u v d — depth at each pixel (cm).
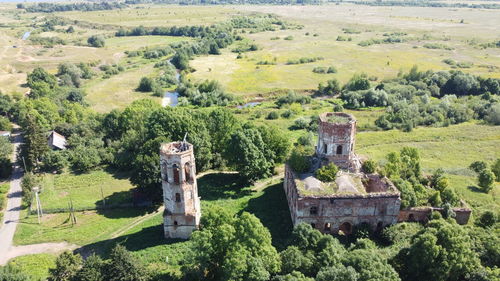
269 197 8612
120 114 12438
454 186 8794
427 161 10550
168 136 9556
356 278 4800
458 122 13712
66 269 5669
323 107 15800
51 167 10431
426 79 17312
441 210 7212
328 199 6856
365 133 12725
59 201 8806
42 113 12838
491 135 12269
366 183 7581
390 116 13650
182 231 7131
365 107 15450
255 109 15625
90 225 7819
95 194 9162
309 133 11494
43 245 7206
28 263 6619
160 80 18962
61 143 11450
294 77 19438
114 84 18588
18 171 10412
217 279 5866
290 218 7700
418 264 5412
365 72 19912
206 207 8100
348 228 7288
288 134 12775
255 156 8844
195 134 9625
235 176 9738
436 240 5391
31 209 8394
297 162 7581
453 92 16612
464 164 10369
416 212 7219
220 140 10225
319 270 5275
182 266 6084
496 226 6750
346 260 5269
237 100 16738
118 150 11169
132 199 8781
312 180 7206
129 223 7906
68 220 8031
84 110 14312
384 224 7119
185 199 6862
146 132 10225
